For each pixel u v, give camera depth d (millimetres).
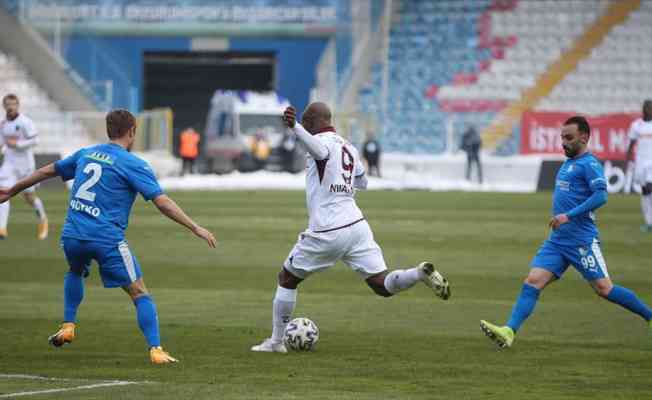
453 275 49031
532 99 151625
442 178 134625
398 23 161000
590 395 25109
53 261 53219
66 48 154375
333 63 160125
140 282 28703
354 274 49688
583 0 156000
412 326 35656
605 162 113500
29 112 143125
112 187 27984
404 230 70000
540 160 128500
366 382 26453
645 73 151000
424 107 154500
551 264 31531
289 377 27016
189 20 164000
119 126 28359
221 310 38844
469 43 157375
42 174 28859
